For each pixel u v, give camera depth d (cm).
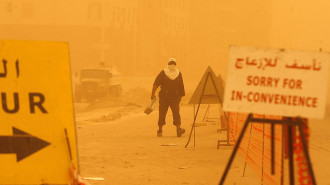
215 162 2345
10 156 1140
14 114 1146
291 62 1121
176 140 3228
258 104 1117
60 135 1148
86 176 2027
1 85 1148
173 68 3422
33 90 1152
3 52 1151
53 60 1158
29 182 1137
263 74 1119
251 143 2028
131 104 6781
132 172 2103
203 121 4475
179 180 1939
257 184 1859
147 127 4044
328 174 2009
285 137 1246
